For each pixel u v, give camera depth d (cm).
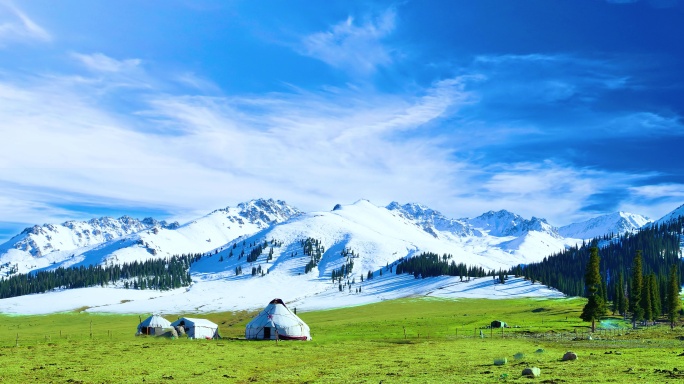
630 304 15012
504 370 4212
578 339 9150
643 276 15500
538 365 4494
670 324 14412
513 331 12575
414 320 16938
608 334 10600
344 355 6644
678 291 13838
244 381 4306
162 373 4731
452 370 4469
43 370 4866
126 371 4822
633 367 4006
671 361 4356
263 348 7650
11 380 4303
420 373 4334
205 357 6141
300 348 7731
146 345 7706
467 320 16362
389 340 10125
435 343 8712
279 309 10731
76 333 15262
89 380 4316
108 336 12862
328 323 17512
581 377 3550
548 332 12012
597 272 11425
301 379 4325
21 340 10656
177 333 10938
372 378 4116
